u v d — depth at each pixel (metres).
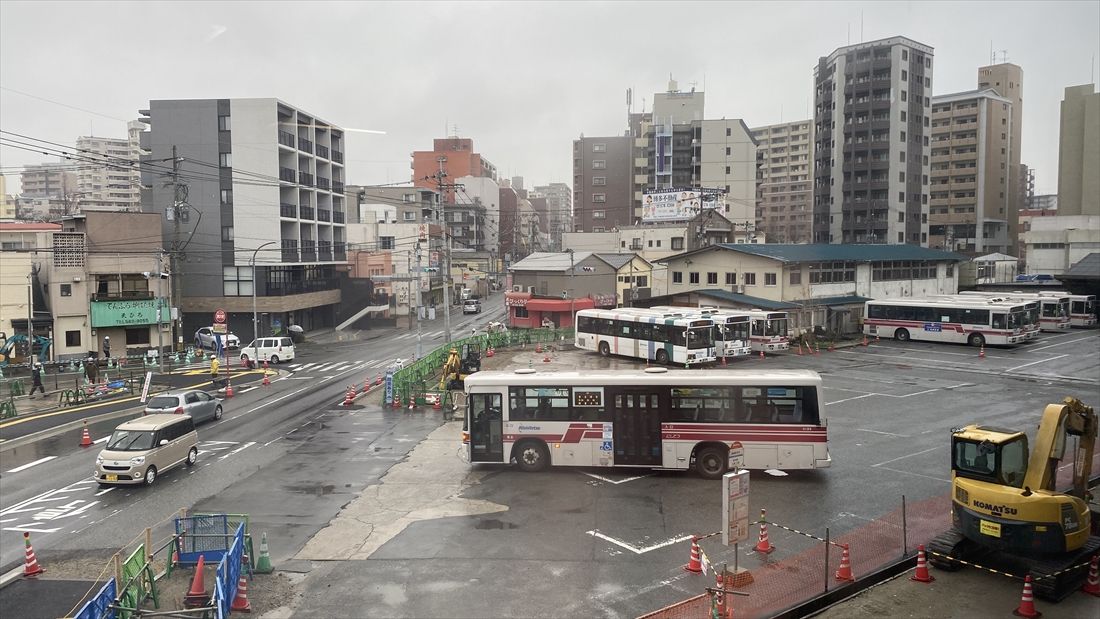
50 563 15.94
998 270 95.81
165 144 61.69
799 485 20.17
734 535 13.48
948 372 40.22
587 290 66.00
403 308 84.50
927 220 100.94
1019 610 12.64
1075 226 87.69
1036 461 14.23
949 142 117.38
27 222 58.66
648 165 118.12
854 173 99.06
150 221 53.22
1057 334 57.62
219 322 47.88
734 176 110.50
